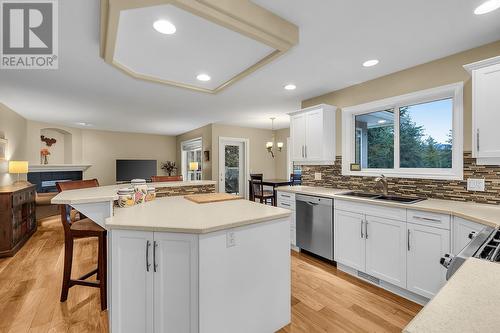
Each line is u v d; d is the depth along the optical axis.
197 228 1.42
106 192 2.01
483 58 2.19
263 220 1.70
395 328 1.86
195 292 1.45
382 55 2.39
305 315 2.02
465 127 2.30
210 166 6.17
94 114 4.95
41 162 5.84
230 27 1.63
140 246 1.52
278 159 7.20
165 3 1.39
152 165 7.71
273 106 4.36
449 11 1.71
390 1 1.61
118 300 1.55
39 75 2.82
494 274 0.75
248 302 1.67
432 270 2.04
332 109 3.43
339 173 3.45
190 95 3.64
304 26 1.89
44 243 3.87
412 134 2.82
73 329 1.84
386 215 2.36
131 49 2.14
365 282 2.57
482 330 0.48
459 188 2.34
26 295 2.31
